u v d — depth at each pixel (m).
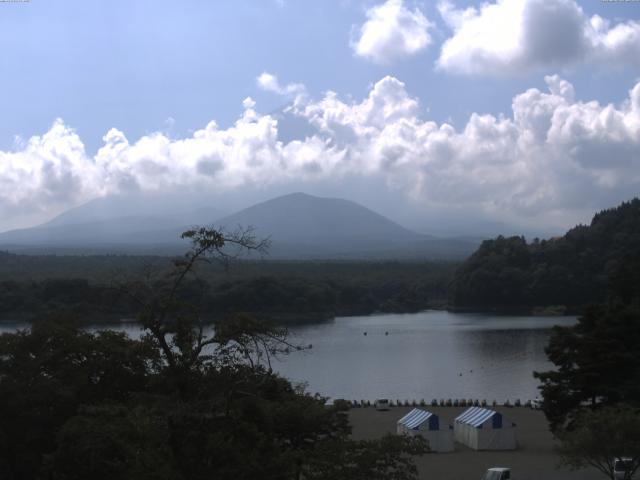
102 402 47.41
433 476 61.12
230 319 30.22
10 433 47.34
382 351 169.88
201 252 30.70
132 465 29.06
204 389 30.20
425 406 102.06
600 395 69.50
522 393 118.12
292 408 44.84
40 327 52.59
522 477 60.62
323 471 33.19
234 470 28.17
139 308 32.78
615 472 56.53
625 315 70.81
